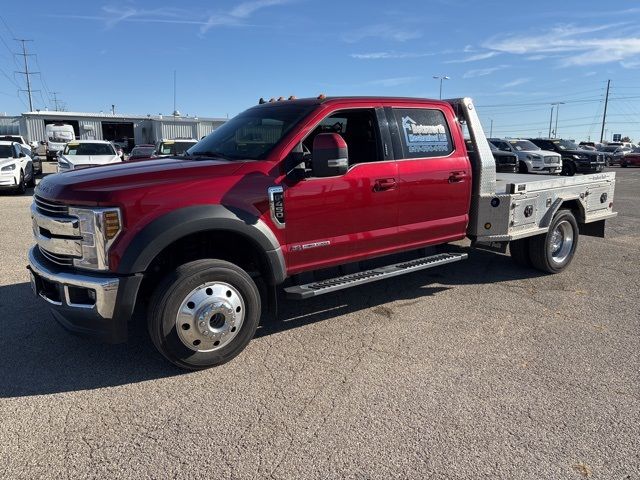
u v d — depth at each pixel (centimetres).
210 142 491
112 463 281
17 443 297
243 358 411
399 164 488
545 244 632
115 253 351
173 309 365
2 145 1625
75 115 4706
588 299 561
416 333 463
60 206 365
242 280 389
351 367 395
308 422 320
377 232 480
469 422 321
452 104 572
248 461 283
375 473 274
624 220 1121
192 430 312
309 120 435
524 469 277
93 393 354
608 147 4828
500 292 583
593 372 389
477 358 412
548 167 2158
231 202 384
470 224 580
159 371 386
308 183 425
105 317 354
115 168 411
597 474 274
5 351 416
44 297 380
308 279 448
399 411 333
